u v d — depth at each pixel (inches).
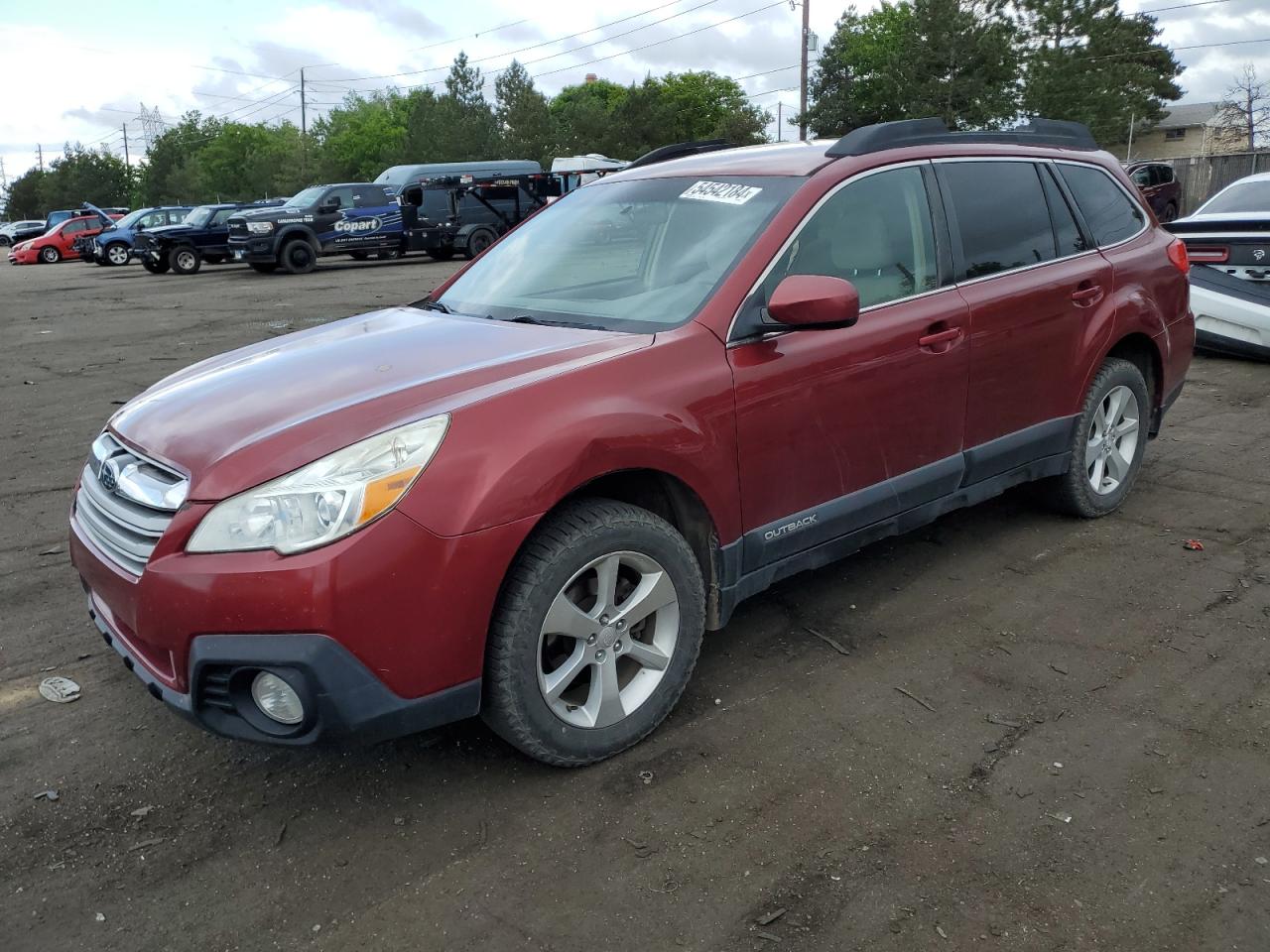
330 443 97.5
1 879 98.3
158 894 95.7
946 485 150.1
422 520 95.7
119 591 102.6
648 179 155.7
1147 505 193.3
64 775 115.2
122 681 137.0
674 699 119.3
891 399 138.5
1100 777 108.3
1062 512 183.3
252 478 95.7
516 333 126.6
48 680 136.9
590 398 108.3
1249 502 192.5
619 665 118.3
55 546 189.0
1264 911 88.3
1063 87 1841.8
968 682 129.3
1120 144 2319.1
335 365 120.0
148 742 122.0
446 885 95.5
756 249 128.0
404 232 941.8
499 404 103.1
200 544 94.8
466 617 99.0
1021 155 168.2
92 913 93.5
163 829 105.6
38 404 326.3
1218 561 164.7
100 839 104.1
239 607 92.2
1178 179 1157.7
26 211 4601.4
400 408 102.5
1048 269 164.4
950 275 149.5
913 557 170.7
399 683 96.9
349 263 1021.2
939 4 1841.8
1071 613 148.0
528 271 150.1
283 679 93.4
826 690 128.5
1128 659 133.8
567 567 105.3
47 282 951.0
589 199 161.0
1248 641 137.5
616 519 109.3
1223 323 319.0
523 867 97.4
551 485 102.1
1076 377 169.2
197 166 3890.3
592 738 111.8
